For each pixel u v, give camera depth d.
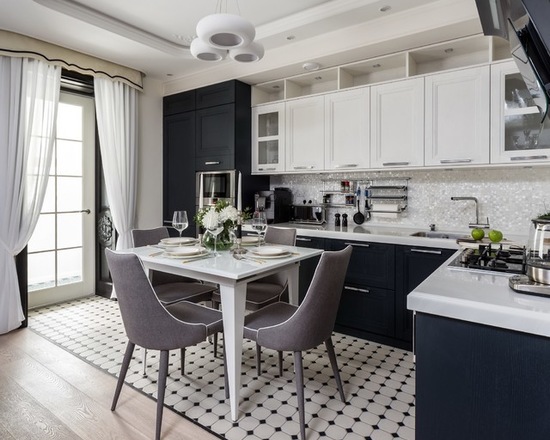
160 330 1.72
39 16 2.72
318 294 1.71
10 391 2.12
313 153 3.49
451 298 1.00
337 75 3.52
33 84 3.09
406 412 1.94
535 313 0.88
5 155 2.94
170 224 4.37
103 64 3.63
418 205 3.27
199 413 1.93
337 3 2.71
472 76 2.65
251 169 3.95
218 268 1.88
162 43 3.38
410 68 3.01
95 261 4.11
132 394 2.10
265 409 1.97
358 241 2.96
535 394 0.90
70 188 3.85
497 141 2.57
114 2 2.75
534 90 1.23
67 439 1.70
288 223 3.80
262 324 1.93
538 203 2.74
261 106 3.85
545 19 0.87
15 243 3.01
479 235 1.74
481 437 0.98
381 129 3.07
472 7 2.45
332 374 2.36
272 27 3.07
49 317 3.38
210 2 2.75
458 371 1.01
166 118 4.37
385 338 2.85
